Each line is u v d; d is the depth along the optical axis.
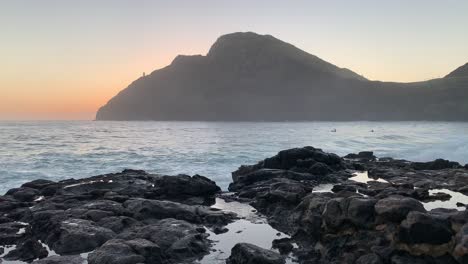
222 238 16.09
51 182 26.75
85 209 18.33
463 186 22.47
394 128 152.62
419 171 29.52
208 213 19.17
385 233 12.81
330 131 123.31
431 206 17.69
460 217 11.67
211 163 43.81
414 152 55.56
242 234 16.64
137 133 110.75
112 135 99.31
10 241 16.17
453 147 59.19
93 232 15.40
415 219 11.78
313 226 15.22
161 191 24.62
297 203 19.41
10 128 140.62
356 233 13.66
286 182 23.98
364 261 12.17
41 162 44.69
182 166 41.97
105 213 17.75
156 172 38.66
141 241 13.88
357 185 23.16
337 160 31.53
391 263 11.77
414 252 11.70
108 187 24.70
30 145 65.31
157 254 13.34
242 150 56.03
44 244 15.62
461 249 10.76
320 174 28.73
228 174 37.38
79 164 43.53
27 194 23.34
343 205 14.18
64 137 88.44
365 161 37.16
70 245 14.79
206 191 25.58
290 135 97.19
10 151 55.31
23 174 37.31
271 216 19.23
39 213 18.09
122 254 12.83
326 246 14.28
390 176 27.55
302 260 13.52
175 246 14.21
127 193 23.73
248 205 22.36
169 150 57.03
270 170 28.27
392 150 58.66
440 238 11.52
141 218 17.97
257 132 115.75
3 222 18.48
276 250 14.57
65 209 19.59
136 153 53.16
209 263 13.45
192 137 89.62
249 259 12.66
